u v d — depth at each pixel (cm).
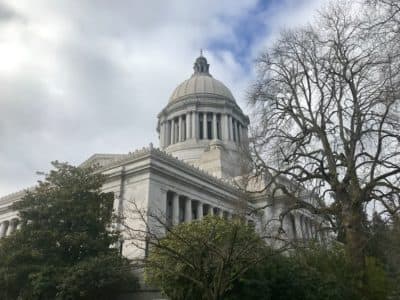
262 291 2275
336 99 2612
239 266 1941
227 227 2369
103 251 3469
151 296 3509
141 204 4503
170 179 5062
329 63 2642
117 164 5175
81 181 3900
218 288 1705
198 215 5419
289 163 2642
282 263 2455
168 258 2286
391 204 2298
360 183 2458
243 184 2889
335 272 2431
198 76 10481
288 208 2711
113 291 3478
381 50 1819
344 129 2584
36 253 3294
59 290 3158
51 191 3856
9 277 3238
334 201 2709
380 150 2280
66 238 3372
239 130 9619
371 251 2766
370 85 2389
